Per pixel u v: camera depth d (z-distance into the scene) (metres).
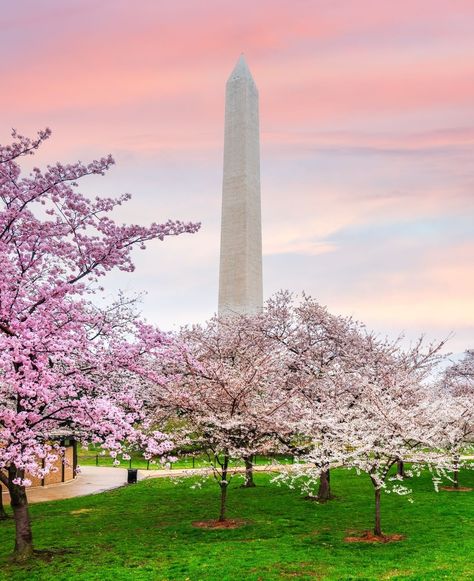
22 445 12.15
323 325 21.36
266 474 26.48
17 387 11.27
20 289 12.44
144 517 18.23
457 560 11.84
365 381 15.34
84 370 13.67
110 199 14.34
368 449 13.73
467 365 33.19
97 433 13.29
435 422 16.64
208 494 22.17
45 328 12.62
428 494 20.75
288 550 13.20
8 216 13.06
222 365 17.73
